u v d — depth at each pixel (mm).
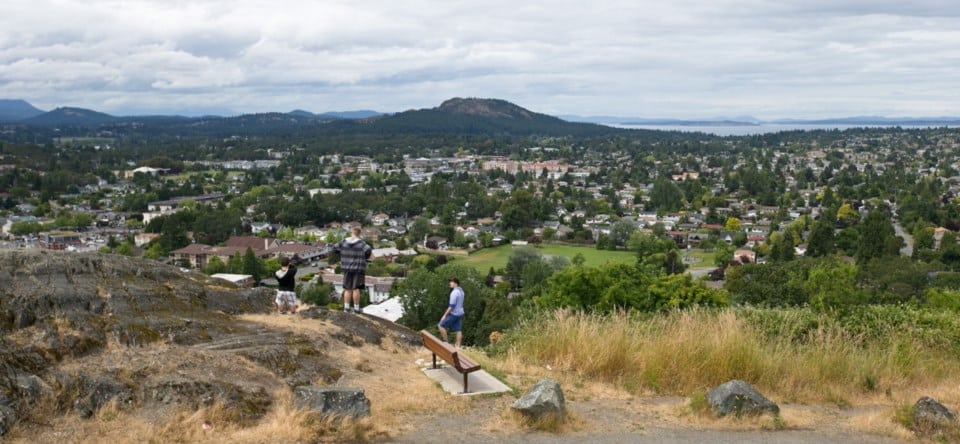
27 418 6875
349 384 8992
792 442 8016
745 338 11102
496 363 10953
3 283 8945
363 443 7340
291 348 9289
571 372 10641
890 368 11227
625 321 11828
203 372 8133
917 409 8672
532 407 8125
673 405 9352
